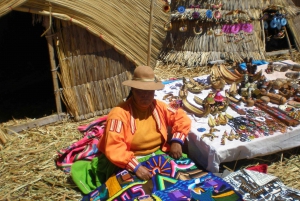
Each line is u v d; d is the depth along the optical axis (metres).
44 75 5.54
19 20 6.20
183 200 2.23
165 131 2.79
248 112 3.34
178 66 5.66
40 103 4.55
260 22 5.91
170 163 2.62
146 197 2.27
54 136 3.61
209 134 2.88
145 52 4.34
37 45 6.34
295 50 6.36
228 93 3.65
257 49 5.79
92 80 3.96
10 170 3.04
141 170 2.47
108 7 3.91
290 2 6.32
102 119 3.53
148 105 2.62
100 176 2.75
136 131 2.65
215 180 2.46
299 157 3.14
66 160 3.09
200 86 3.87
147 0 4.39
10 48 6.19
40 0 3.38
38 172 3.03
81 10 3.64
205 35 5.69
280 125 3.04
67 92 3.85
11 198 2.71
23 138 3.59
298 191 2.46
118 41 4.00
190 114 3.35
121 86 4.16
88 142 3.20
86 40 3.80
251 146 2.79
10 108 4.41
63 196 2.72
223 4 5.62
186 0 5.75
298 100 3.58
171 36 5.93
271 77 4.23
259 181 2.55
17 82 5.25
